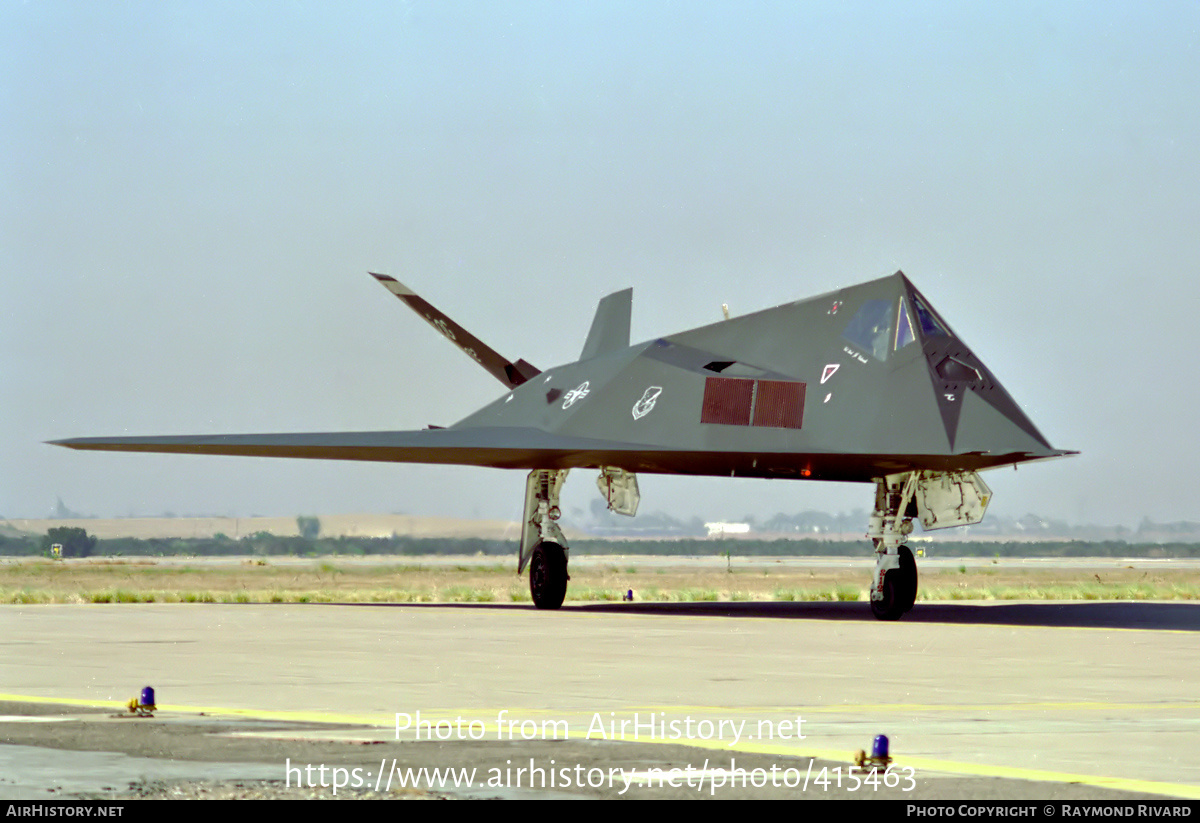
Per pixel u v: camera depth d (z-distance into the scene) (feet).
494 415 364.58
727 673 175.11
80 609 328.49
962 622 284.61
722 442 287.28
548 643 222.89
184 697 147.95
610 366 330.34
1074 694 154.61
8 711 135.64
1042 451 253.85
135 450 335.26
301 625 266.16
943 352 270.26
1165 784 100.32
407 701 144.87
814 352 287.48
